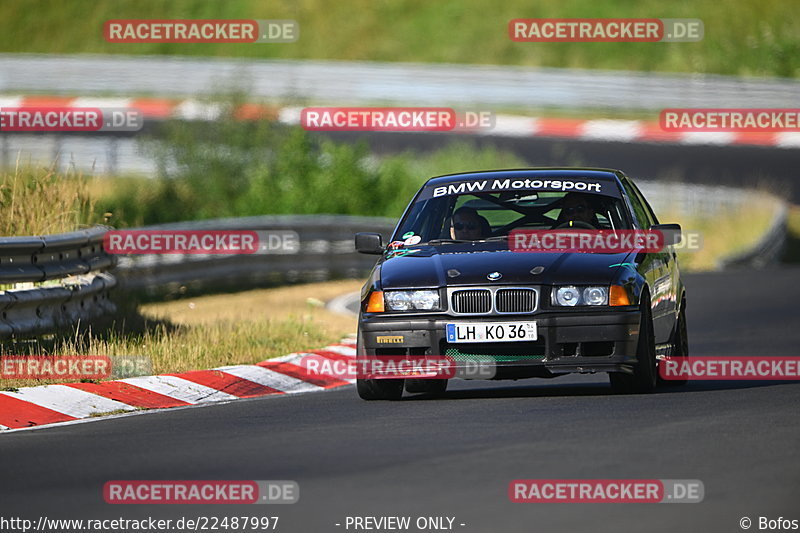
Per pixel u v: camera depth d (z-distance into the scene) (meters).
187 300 64.88
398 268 33.97
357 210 103.81
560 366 32.25
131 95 156.75
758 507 19.34
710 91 148.00
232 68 155.25
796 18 182.38
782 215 105.50
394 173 108.88
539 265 33.00
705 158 131.62
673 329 37.78
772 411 29.44
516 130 139.12
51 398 33.31
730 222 108.44
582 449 24.27
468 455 23.91
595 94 151.62
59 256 42.75
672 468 22.25
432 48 181.38
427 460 23.48
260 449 25.45
